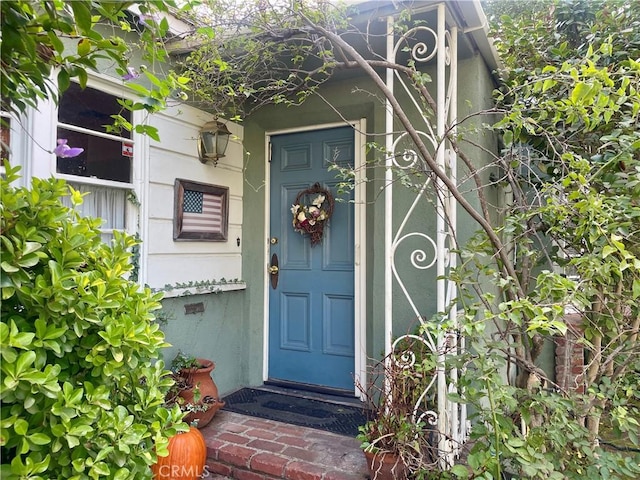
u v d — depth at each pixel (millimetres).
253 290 3566
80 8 1080
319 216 3377
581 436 1648
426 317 2768
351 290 3312
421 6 2209
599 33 2512
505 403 1561
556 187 1794
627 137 1690
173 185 2906
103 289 1310
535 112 2031
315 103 3225
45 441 1088
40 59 1216
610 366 1918
